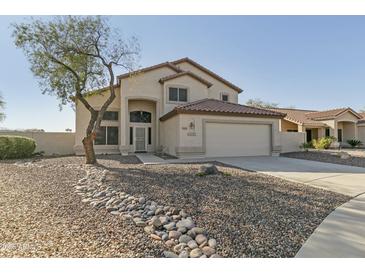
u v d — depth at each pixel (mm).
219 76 24844
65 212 5289
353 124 30625
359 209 5621
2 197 6414
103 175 8953
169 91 20375
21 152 17391
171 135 17797
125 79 19516
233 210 5344
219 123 16953
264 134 18156
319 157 16875
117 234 4188
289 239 4027
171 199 5996
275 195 6609
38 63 12070
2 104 20922
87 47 12477
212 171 9102
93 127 13188
